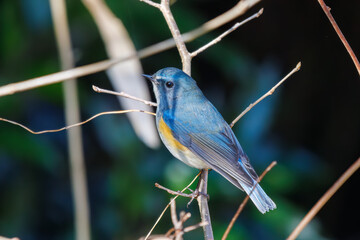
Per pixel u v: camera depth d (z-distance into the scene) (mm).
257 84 11508
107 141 11211
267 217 10297
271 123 12023
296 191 12203
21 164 11430
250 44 13219
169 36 11234
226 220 10312
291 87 13188
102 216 11797
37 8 9898
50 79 5176
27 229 11516
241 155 8031
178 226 4484
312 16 12930
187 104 8211
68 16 10344
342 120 13266
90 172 12789
